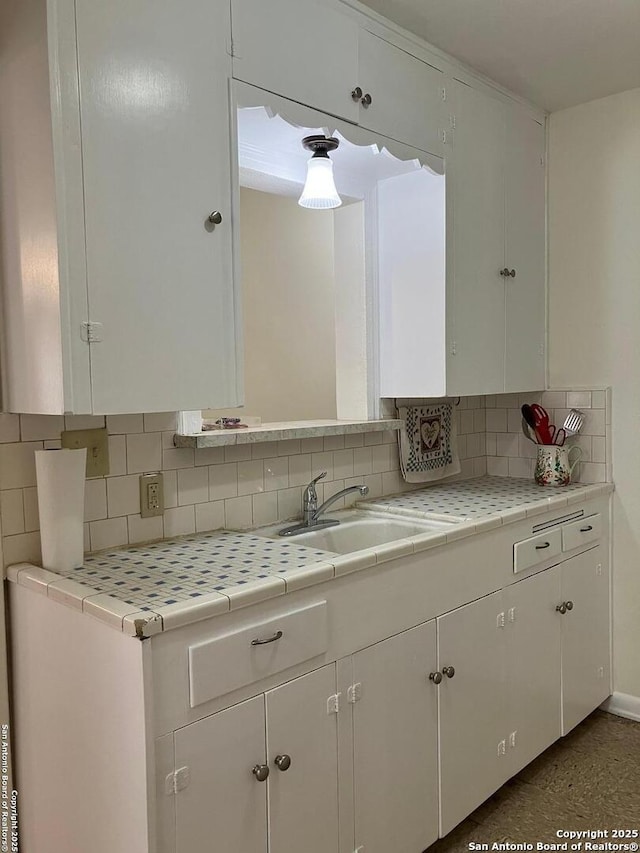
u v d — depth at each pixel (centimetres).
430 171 222
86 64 136
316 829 154
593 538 263
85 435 168
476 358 245
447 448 277
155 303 149
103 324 140
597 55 232
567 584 248
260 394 302
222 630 134
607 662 276
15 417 158
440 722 190
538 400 291
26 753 157
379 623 170
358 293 245
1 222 148
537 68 241
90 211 137
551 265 287
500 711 214
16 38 138
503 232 258
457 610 196
